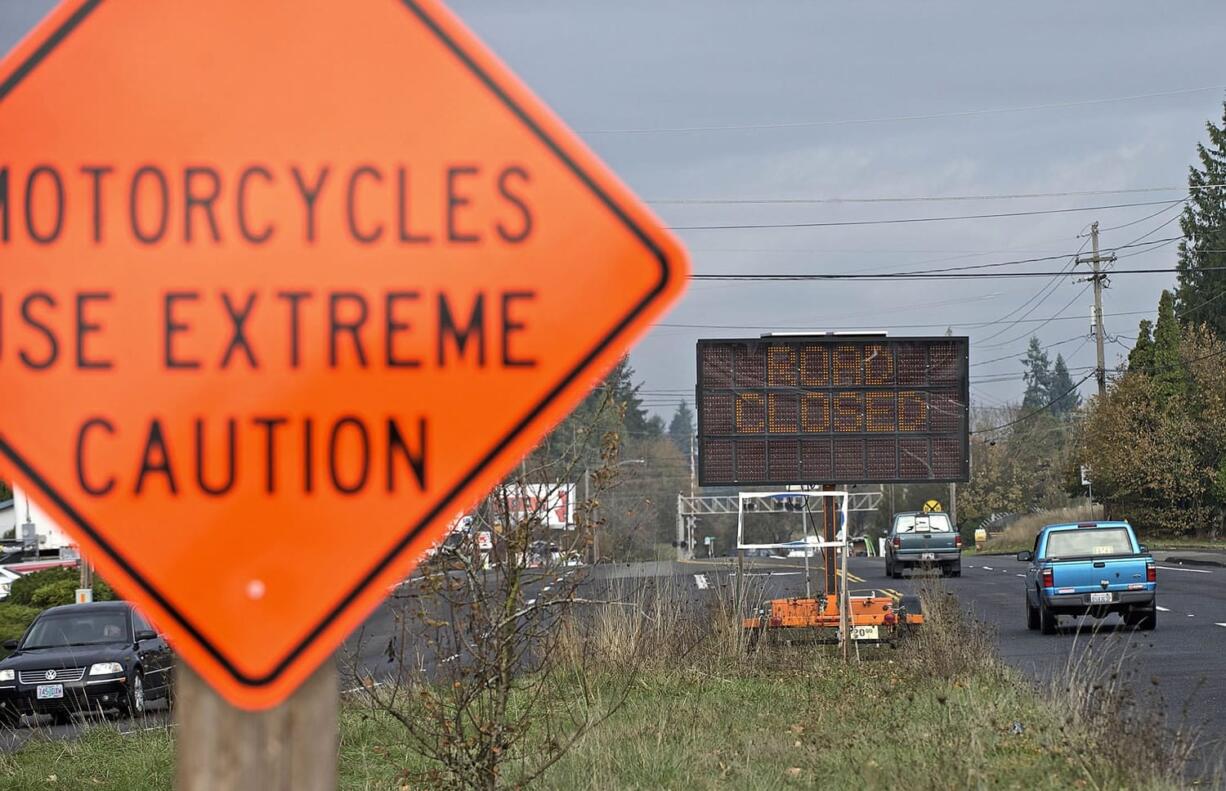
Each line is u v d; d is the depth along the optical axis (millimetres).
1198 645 32312
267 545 4688
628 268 4801
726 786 15102
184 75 4781
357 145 4793
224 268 4742
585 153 4809
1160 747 15484
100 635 31438
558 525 13352
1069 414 171375
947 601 29656
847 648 27766
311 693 4676
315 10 4801
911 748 16391
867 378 36844
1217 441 94312
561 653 22688
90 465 4691
